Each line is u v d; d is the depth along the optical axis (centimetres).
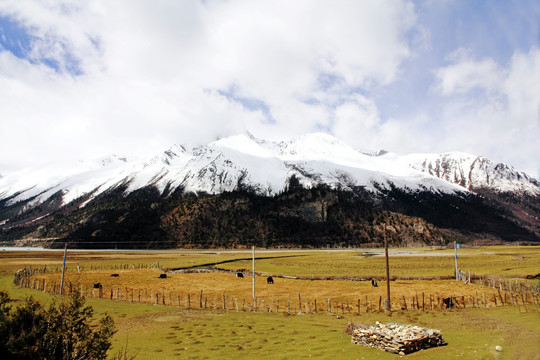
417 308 4353
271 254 16112
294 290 6088
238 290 6162
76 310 1641
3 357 1477
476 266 9112
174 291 6044
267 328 3266
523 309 4056
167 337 2923
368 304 4653
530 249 17488
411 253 15600
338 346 2620
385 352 2461
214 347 2602
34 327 1536
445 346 2566
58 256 15662
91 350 1598
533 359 2084
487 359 2162
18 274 7000
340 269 9388
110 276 7931
